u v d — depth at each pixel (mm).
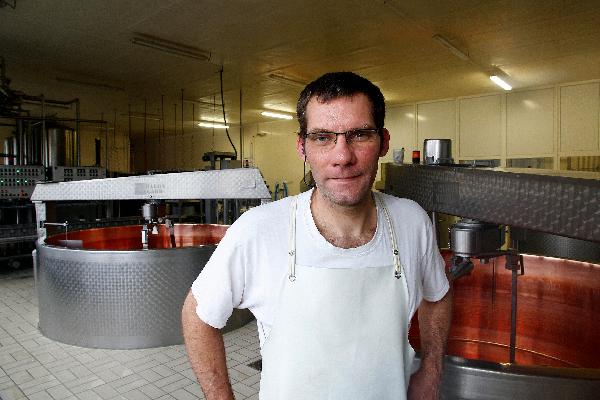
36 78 7141
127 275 3209
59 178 6922
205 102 9242
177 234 4973
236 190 2488
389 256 971
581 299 1981
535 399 1158
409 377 1035
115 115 10844
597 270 1920
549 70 6785
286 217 979
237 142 13227
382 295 946
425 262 1060
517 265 1574
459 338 2352
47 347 3305
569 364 2000
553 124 7680
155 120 11766
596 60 6227
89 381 2730
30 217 6656
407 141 9570
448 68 6625
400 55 5969
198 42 5406
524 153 8016
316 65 6461
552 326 2094
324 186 909
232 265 959
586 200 920
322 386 922
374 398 932
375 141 900
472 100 8602
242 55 5941
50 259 3447
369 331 928
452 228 1505
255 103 9406
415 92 8398
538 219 1024
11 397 2541
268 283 951
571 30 4996
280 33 5070
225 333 3570
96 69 6625
